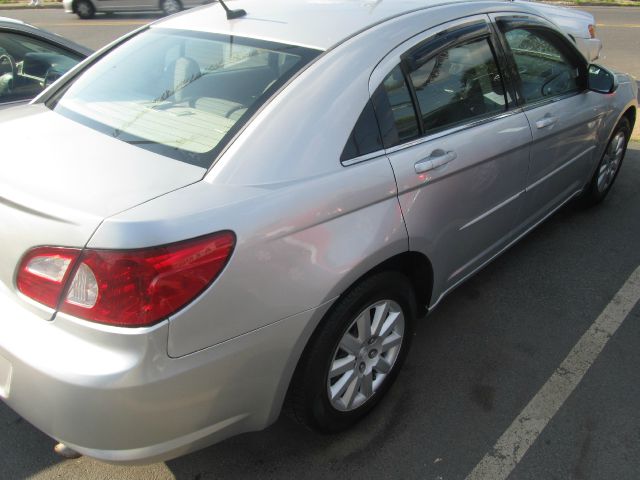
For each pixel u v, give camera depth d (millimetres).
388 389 2602
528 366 2861
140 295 1595
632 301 3410
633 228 4312
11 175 1841
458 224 2633
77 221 1610
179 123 2102
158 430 1735
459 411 2574
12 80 3764
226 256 1698
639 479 2252
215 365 1758
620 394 2686
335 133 2047
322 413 2242
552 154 3357
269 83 2125
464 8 2746
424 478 2250
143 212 1640
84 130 2172
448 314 3260
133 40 2809
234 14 2645
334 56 2186
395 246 2207
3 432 2416
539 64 3264
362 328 2258
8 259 1754
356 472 2273
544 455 2352
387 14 2471
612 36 12539
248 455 2340
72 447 1739
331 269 1960
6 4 19422
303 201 1882
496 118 2818
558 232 4234
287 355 1941
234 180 1814
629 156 5703
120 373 1608
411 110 2359
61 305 1653
